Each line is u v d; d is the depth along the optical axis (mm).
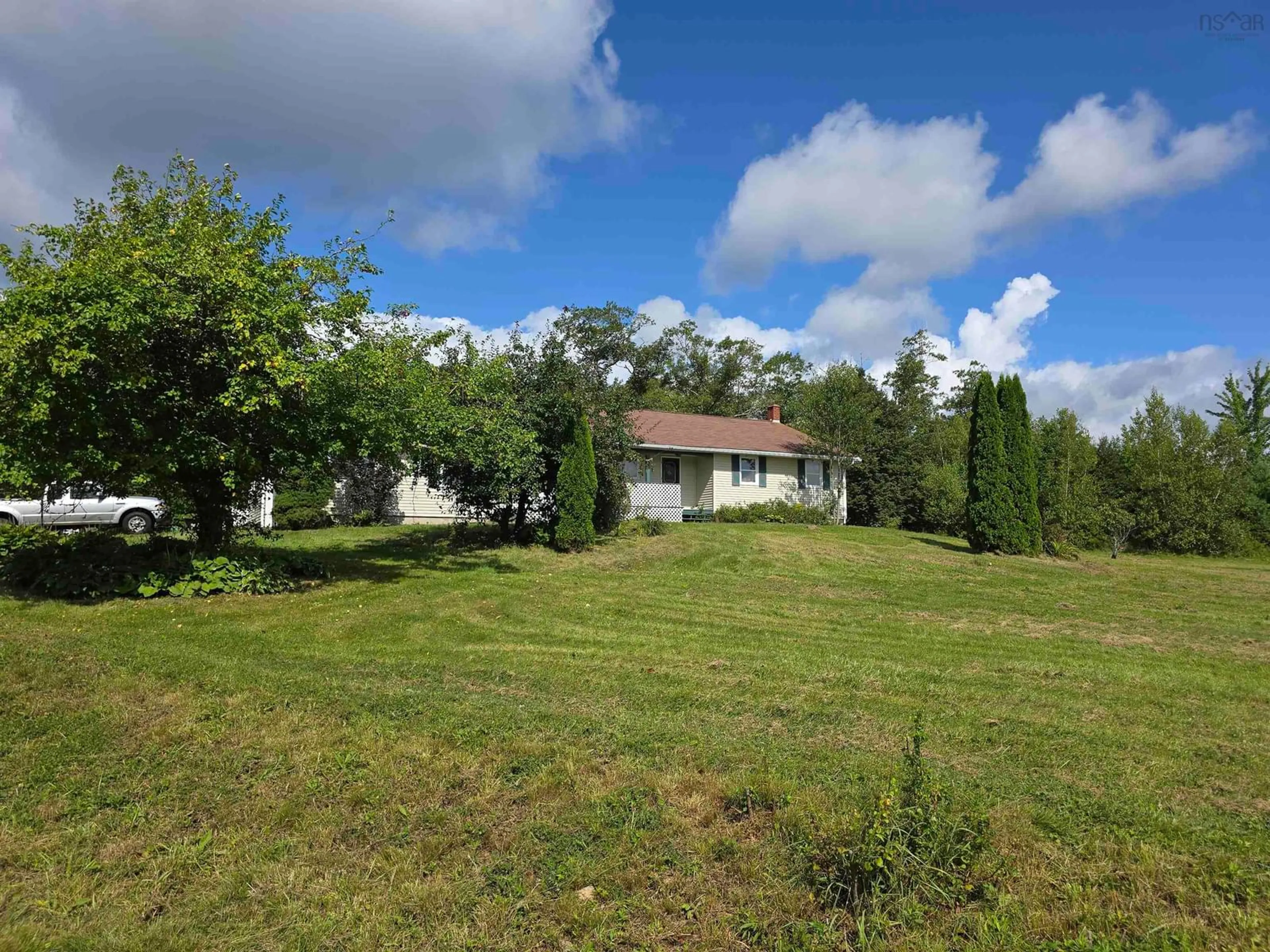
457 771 4281
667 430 27219
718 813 3875
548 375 15414
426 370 11984
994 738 5105
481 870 3361
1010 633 9086
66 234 9250
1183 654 8141
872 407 29594
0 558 9562
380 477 20250
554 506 15922
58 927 2945
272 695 5441
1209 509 24047
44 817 3734
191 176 10242
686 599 10664
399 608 9188
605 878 3318
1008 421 18219
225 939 2902
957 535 23172
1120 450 27047
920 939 2873
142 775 4184
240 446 9305
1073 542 19984
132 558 9695
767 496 27797
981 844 3350
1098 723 5520
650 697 5828
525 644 7664
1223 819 3949
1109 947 2795
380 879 3299
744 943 2943
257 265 9320
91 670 5742
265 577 9914
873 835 3137
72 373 7543
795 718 5422
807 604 10680
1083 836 3697
